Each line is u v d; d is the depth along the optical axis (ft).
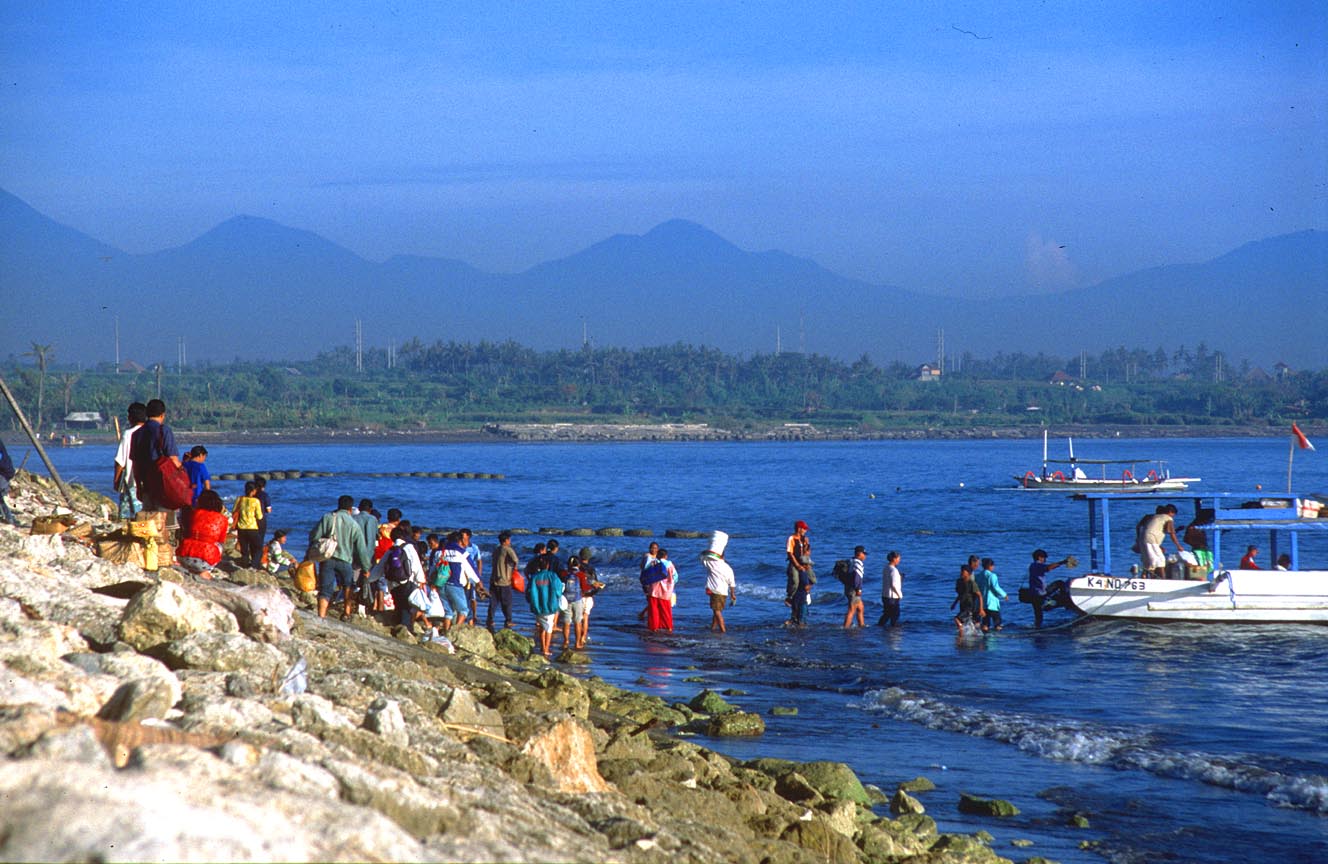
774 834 48.55
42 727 23.62
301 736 30.50
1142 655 119.65
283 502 419.74
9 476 77.05
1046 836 60.54
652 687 101.30
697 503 436.76
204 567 76.43
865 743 80.79
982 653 122.42
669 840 34.88
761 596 178.09
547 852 28.68
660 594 137.80
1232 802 67.10
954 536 299.99
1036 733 82.23
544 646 115.44
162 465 72.90
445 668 68.13
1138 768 74.54
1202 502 147.23
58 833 17.56
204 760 23.62
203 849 18.22
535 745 42.98
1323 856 57.41
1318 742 81.25
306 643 54.34
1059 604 139.23
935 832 59.06
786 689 102.89
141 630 42.16
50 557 54.95
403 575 91.91
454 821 27.30
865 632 138.00
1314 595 133.59
